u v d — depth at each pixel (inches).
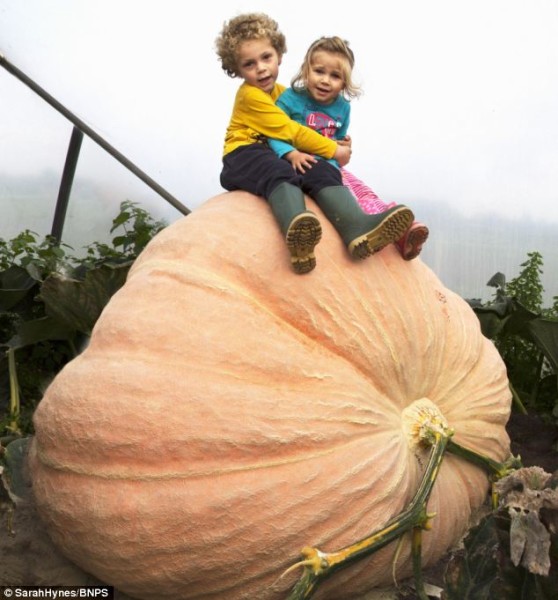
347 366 129.3
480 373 147.7
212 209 143.0
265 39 142.6
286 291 130.4
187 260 134.6
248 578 124.1
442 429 132.6
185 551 122.8
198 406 122.1
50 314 215.5
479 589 122.3
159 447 122.3
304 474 121.4
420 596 132.5
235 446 120.9
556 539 119.0
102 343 133.5
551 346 210.8
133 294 135.4
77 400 129.6
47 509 136.9
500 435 150.7
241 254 132.6
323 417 124.0
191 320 127.9
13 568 147.8
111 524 125.4
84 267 255.9
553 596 120.9
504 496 123.6
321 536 122.1
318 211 139.1
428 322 138.6
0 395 235.5
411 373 134.4
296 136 143.4
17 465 162.9
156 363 126.3
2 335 263.6
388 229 127.6
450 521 139.9
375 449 126.5
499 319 228.8
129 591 133.5
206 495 120.7
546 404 242.7
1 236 331.9
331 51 145.5
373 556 129.6
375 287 134.2
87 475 128.3
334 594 132.1
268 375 125.0
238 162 143.0
